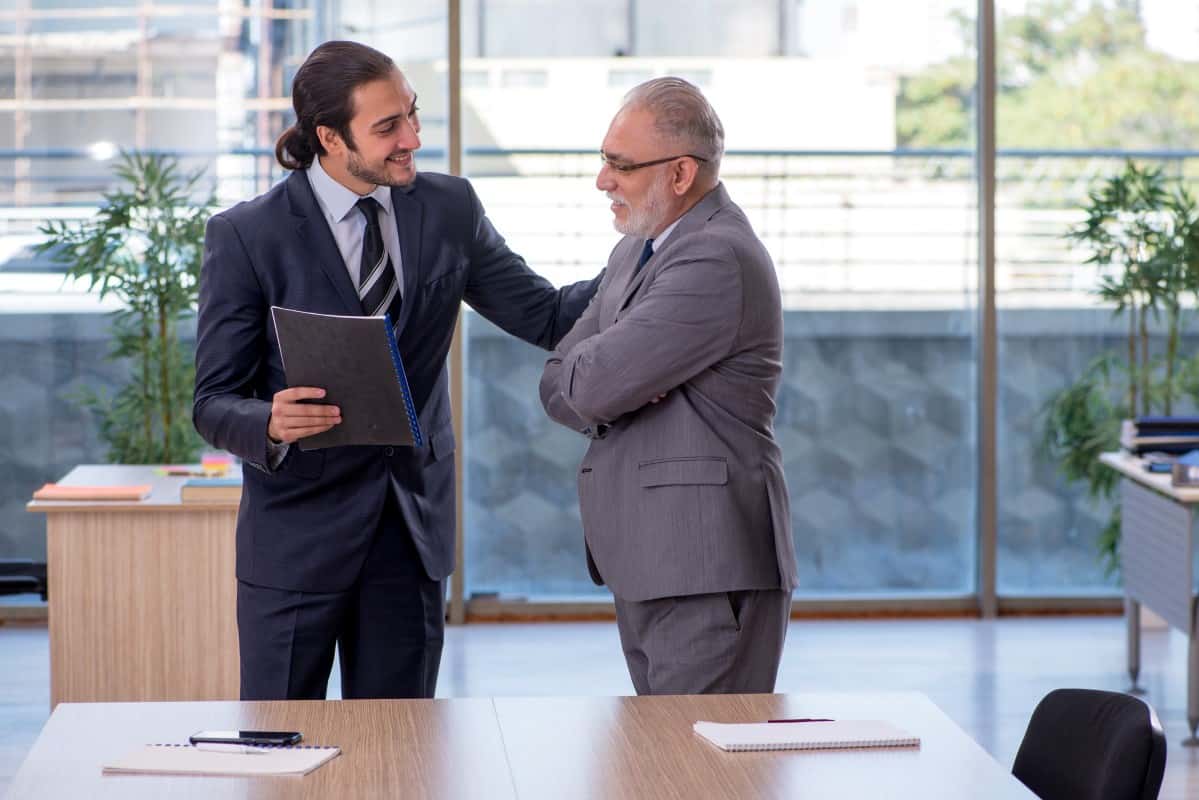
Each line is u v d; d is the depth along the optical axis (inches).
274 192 120.5
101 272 240.2
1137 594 214.2
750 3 257.1
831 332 262.8
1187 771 182.7
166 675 173.8
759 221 260.7
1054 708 94.4
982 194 257.8
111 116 254.4
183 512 172.9
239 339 117.7
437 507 124.1
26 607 256.8
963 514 264.2
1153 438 214.2
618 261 122.1
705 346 110.9
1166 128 259.1
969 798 77.7
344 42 117.0
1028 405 263.3
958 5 258.4
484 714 92.6
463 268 124.7
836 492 265.3
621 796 77.8
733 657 113.0
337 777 80.5
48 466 258.1
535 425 261.7
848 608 263.9
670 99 114.0
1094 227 253.1
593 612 262.2
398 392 108.7
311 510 119.4
